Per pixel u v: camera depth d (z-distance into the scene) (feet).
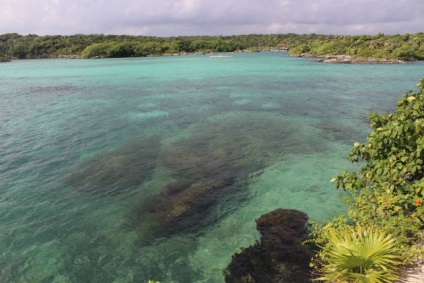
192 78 157.28
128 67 236.63
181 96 106.42
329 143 56.90
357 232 20.67
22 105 93.30
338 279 18.75
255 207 36.09
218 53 511.81
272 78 152.87
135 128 68.18
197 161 49.42
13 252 28.89
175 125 70.28
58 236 31.27
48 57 456.45
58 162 49.34
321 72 177.88
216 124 70.74
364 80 141.18
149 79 156.46
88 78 166.30
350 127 66.80
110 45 432.66
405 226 20.16
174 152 53.36
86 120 74.95
